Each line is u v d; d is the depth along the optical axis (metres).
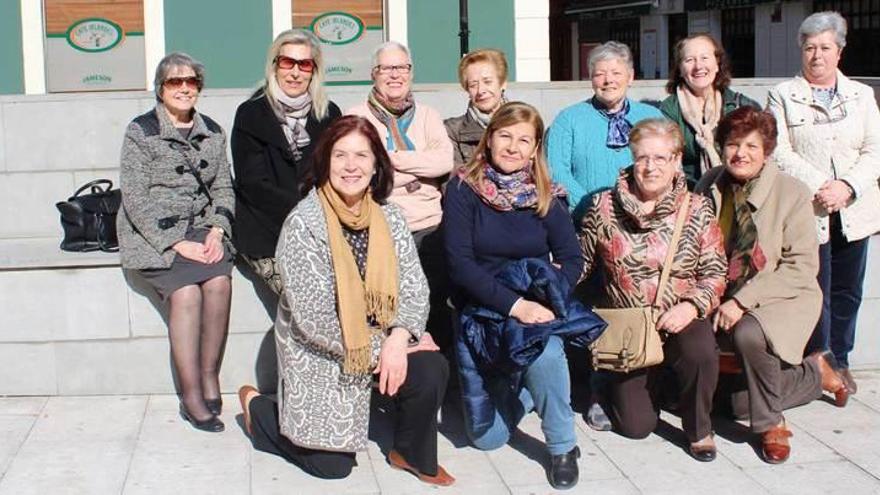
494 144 5.14
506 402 5.36
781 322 5.29
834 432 5.60
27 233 7.29
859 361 6.56
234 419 5.71
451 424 5.72
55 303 5.95
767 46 22.22
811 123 5.94
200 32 10.04
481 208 5.18
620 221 5.31
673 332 5.20
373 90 5.82
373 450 5.37
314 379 4.94
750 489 4.95
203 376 5.73
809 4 21.06
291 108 5.65
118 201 6.19
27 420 5.67
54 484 4.95
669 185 5.29
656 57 25.97
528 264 5.09
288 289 4.84
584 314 5.05
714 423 5.71
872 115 5.98
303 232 4.84
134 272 5.95
